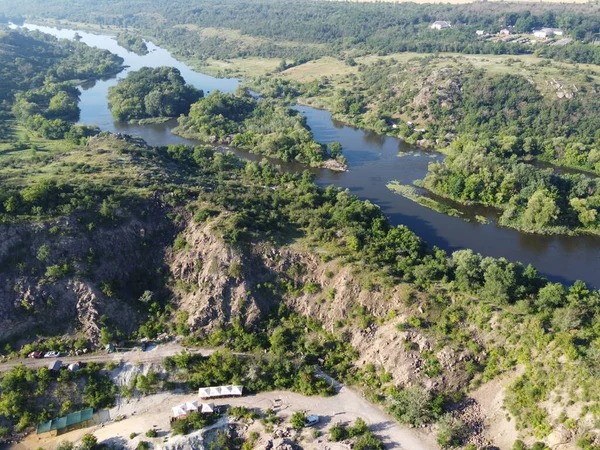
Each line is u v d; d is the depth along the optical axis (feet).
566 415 259.39
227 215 392.68
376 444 268.00
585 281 412.36
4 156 613.93
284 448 264.93
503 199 529.86
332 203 482.28
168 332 339.98
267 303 352.90
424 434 277.85
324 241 388.37
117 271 358.43
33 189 368.48
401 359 307.58
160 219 394.93
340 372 316.60
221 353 321.93
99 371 308.60
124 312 341.82
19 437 280.31
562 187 519.60
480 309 319.68
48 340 321.32
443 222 507.30
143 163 527.40
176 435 274.57
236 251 359.87
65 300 331.36
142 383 300.61
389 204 545.44
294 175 559.38
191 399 302.25
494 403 287.07
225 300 346.54
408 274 352.90
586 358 271.90
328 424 283.18
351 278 346.54
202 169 577.43
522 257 446.60
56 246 343.05
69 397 295.48
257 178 560.20
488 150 640.58
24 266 333.01
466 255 367.86
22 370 295.89
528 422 270.26
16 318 323.37
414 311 323.78
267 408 293.23
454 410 287.69
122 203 388.16
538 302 314.55
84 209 368.89
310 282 358.23
